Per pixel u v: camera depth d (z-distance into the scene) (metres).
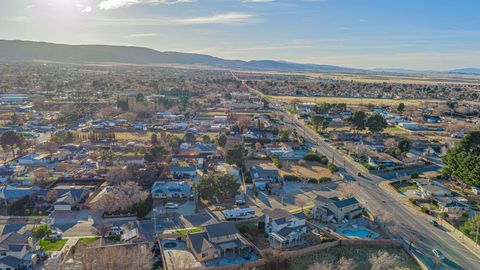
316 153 139.88
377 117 169.25
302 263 66.56
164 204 92.38
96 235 74.44
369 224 83.31
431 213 88.12
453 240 76.06
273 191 102.00
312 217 86.50
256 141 157.00
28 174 109.62
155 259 66.81
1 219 82.06
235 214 83.94
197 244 67.69
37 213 85.62
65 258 63.91
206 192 92.81
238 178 113.12
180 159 127.94
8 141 127.12
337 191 102.75
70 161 123.19
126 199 86.12
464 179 101.19
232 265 62.72
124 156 127.38
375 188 106.56
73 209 87.62
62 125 179.88
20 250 62.72
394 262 67.19
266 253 66.56
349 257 69.19
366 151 138.25
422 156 141.50
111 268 59.81
